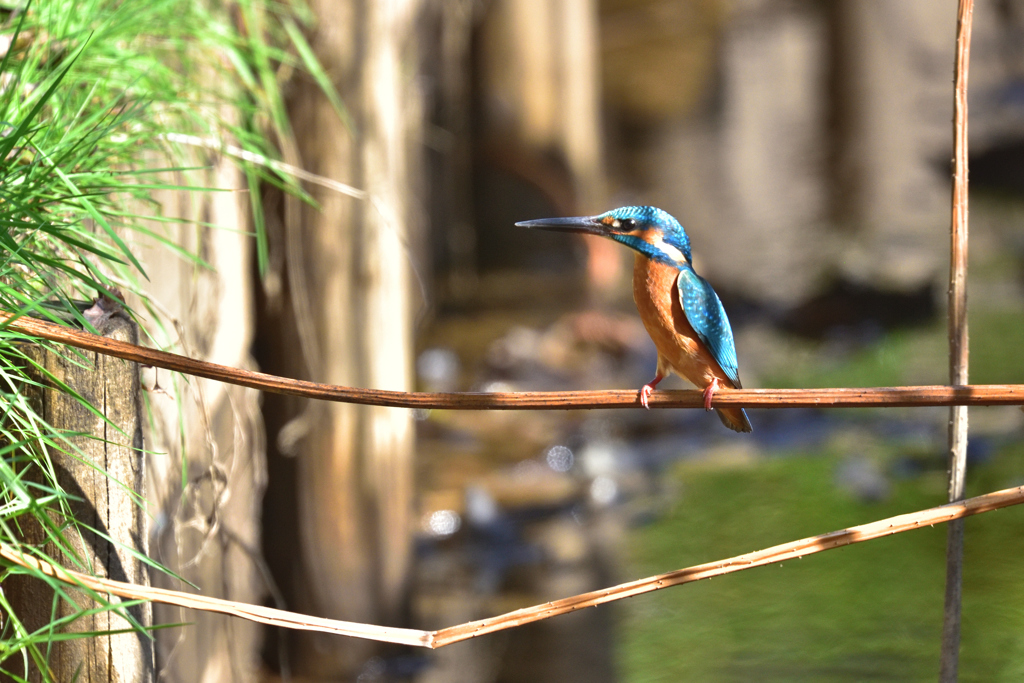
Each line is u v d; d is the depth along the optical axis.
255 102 7.98
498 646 9.61
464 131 22.52
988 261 22.89
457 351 19.61
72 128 5.45
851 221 27.77
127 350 3.88
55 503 4.43
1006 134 30.08
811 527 11.84
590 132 23.92
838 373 17.75
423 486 13.67
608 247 23.72
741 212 29.55
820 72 40.00
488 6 22.67
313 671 9.13
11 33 5.80
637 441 15.65
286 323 8.75
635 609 10.20
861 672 8.48
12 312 4.05
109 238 5.93
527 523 12.65
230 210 7.53
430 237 21.41
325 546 9.09
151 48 6.71
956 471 4.73
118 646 4.43
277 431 8.98
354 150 8.73
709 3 42.94
